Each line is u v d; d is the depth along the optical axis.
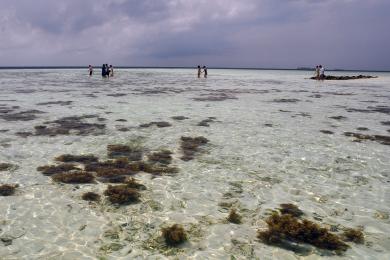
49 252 6.64
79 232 7.38
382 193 9.81
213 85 47.81
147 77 72.25
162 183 10.17
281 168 11.70
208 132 16.67
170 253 6.71
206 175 10.91
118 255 6.60
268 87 44.69
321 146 14.47
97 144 14.16
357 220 8.22
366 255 6.77
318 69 64.12
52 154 12.66
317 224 7.96
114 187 9.55
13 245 6.85
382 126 18.75
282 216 8.11
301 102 28.20
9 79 58.03
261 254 6.74
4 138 14.77
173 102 27.20
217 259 6.56
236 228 7.70
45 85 43.34
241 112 22.72
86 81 53.44
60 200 8.86
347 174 11.27
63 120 18.95
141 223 7.83
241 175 10.97
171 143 14.55
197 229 7.62
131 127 17.48
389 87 45.31
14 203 8.64
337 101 29.11
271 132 16.89
